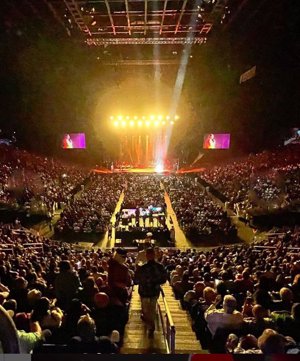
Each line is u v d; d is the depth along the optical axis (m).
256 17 43.59
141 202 49.22
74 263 17.80
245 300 9.55
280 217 39.66
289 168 47.50
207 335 8.41
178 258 23.17
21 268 14.80
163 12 45.12
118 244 38.84
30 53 49.97
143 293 9.38
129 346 8.48
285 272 15.25
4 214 40.34
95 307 8.56
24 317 6.65
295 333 7.48
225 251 26.44
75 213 42.59
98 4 44.97
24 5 41.69
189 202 49.47
